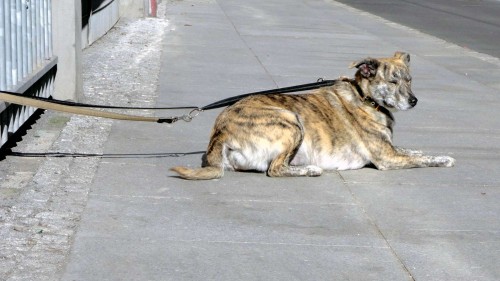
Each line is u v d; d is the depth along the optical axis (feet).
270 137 14.83
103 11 29.37
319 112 15.35
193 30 32.37
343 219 13.61
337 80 15.81
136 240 12.72
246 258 12.39
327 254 12.57
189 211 13.65
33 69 17.25
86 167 15.21
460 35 35.99
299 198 14.29
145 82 21.75
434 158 15.88
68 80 19.01
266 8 44.06
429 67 25.90
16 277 11.72
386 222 13.57
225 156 15.05
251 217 13.55
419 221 13.65
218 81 22.29
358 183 15.02
